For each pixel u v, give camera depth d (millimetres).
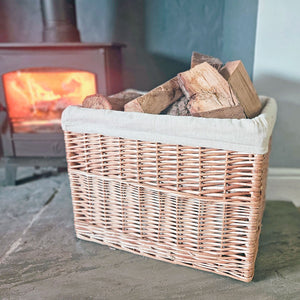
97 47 1332
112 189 907
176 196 810
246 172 734
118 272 859
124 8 1632
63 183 1512
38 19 1668
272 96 1181
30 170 1690
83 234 1011
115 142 842
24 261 905
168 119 751
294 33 1103
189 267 882
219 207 782
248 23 1211
